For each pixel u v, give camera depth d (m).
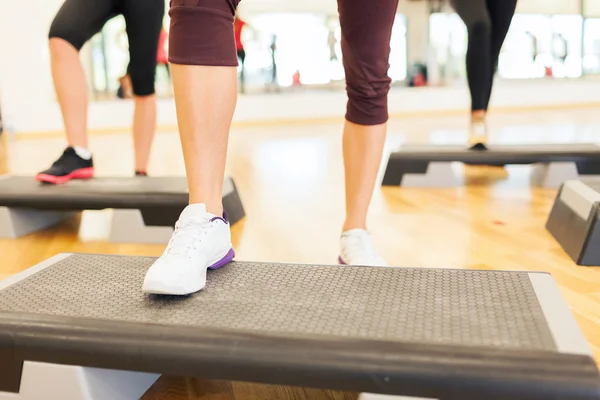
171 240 1.12
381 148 1.50
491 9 2.59
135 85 2.40
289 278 1.15
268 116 7.32
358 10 1.32
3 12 6.31
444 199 2.52
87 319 0.97
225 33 1.09
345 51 1.41
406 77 7.86
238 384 1.09
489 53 2.64
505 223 2.11
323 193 2.70
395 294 1.06
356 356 0.85
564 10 8.09
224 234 1.17
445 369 0.81
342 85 7.61
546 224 2.04
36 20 6.43
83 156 2.23
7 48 6.37
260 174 3.27
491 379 0.80
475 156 2.72
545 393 0.78
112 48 6.78
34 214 2.19
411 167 2.79
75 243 2.01
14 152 4.96
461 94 7.91
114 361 0.92
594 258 1.63
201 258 1.10
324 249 1.83
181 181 2.15
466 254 1.76
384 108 1.46
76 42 2.18
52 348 0.95
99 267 1.25
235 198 2.23
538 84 8.18
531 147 2.78
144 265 1.26
